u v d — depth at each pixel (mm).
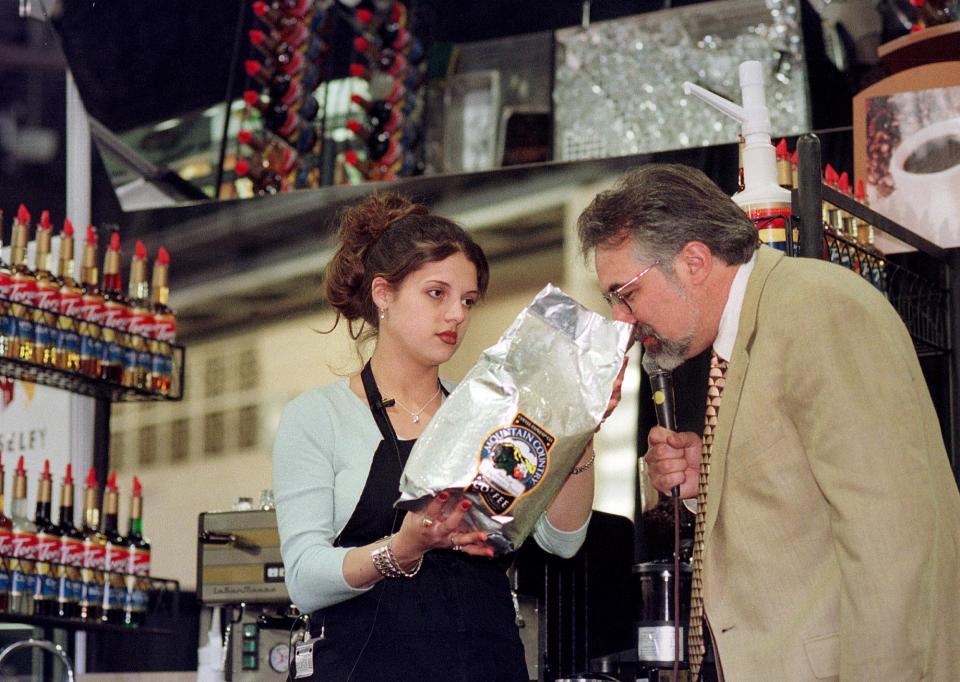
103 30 4777
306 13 4688
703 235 2170
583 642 3156
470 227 4250
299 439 2301
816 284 2066
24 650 4449
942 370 3312
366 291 2412
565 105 4574
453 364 4168
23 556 3713
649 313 2213
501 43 4770
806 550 2029
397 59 4793
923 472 1912
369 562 2105
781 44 4223
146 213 4695
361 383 2395
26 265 3842
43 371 3855
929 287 3258
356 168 4730
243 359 4480
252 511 3156
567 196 4148
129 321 4082
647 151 4359
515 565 2961
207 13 4934
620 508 3807
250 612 3156
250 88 4930
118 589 3941
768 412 2049
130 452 4535
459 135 4793
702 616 2266
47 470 3869
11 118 4980
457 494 2031
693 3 4664
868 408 1942
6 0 5023
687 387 3193
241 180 4848
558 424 2084
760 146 2689
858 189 3455
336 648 2191
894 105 3504
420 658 2162
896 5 4129
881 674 1859
